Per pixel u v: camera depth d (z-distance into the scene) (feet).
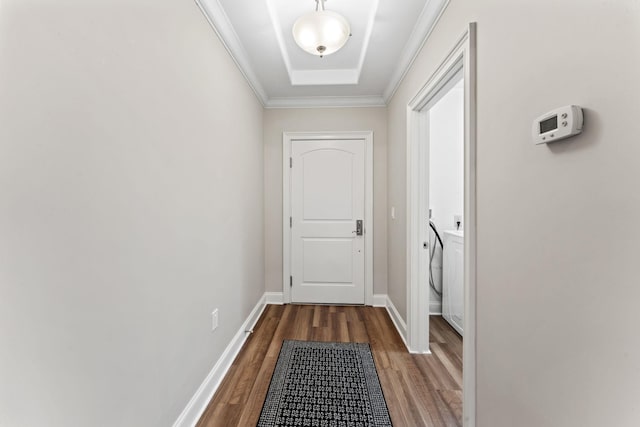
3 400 2.00
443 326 8.79
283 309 10.14
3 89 1.98
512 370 3.26
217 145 5.85
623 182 2.00
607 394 2.13
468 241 4.12
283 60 7.68
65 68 2.42
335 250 10.58
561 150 2.54
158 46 3.77
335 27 5.68
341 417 4.92
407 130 7.38
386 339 7.82
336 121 10.41
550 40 2.64
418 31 6.13
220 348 6.04
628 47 1.96
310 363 6.59
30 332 2.16
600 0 2.15
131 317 3.27
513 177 3.23
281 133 10.48
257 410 5.08
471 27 4.04
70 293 2.48
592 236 2.24
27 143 2.13
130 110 3.22
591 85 2.23
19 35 2.07
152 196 3.66
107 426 2.91
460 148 9.78
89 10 2.65
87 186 2.65
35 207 2.19
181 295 4.43
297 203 10.59
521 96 3.08
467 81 4.14
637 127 1.91
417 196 7.16
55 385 2.35
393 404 5.24
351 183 10.48
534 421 2.90
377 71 8.28
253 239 8.88
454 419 4.88
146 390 3.57
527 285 3.01
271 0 5.81
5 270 2.01
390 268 9.77
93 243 2.72
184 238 4.51
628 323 1.98
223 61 6.16
